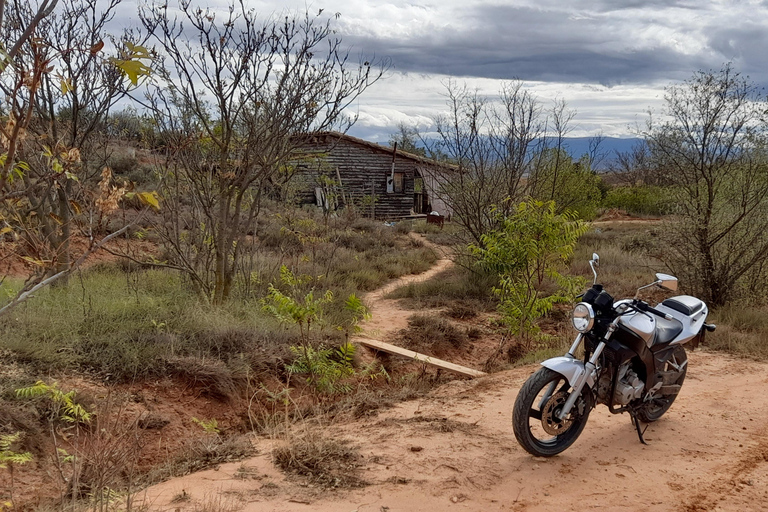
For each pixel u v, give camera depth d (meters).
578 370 4.86
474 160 15.56
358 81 10.51
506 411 6.21
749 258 10.86
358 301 8.30
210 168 10.43
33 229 2.83
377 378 8.68
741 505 4.23
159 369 7.18
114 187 2.63
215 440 6.04
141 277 11.96
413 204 32.09
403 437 5.54
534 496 4.37
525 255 9.93
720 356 8.27
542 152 16.62
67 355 6.99
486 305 12.87
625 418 5.94
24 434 5.40
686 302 5.96
